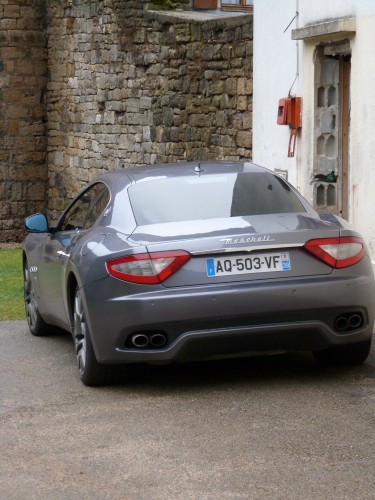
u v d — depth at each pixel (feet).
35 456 25.02
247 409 27.94
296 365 32.40
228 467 23.77
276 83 53.36
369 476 22.95
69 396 29.96
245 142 62.54
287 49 51.60
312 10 48.57
